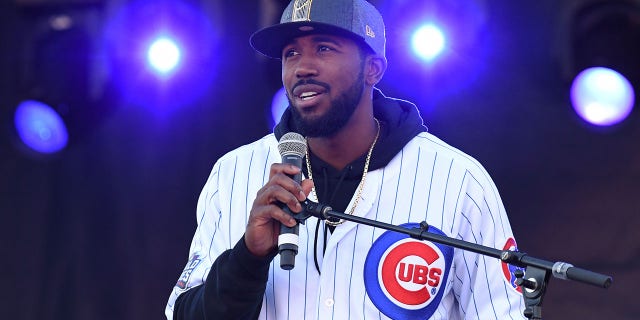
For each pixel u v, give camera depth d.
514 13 18.33
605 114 18.64
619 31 18.14
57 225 20.89
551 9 18.27
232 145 20.00
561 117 18.86
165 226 20.52
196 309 8.51
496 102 18.89
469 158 9.36
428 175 9.16
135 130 20.52
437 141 9.46
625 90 18.33
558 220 19.03
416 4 18.31
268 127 19.81
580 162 18.91
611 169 18.84
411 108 9.70
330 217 7.86
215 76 19.81
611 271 18.84
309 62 8.73
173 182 20.44
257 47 9.11
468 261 8.96
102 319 20.61
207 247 9.23
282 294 8.82
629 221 18.78
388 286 8.76
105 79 20.05
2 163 20.98
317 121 8.73
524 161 19.03
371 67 9.25
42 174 20.97
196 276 8.96
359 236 8.90
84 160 20.83
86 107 20.39
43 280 20.86
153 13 19.61
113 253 20.67
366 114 9.23
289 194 7.87
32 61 20.31
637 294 18.67
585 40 18.23
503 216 9.20
